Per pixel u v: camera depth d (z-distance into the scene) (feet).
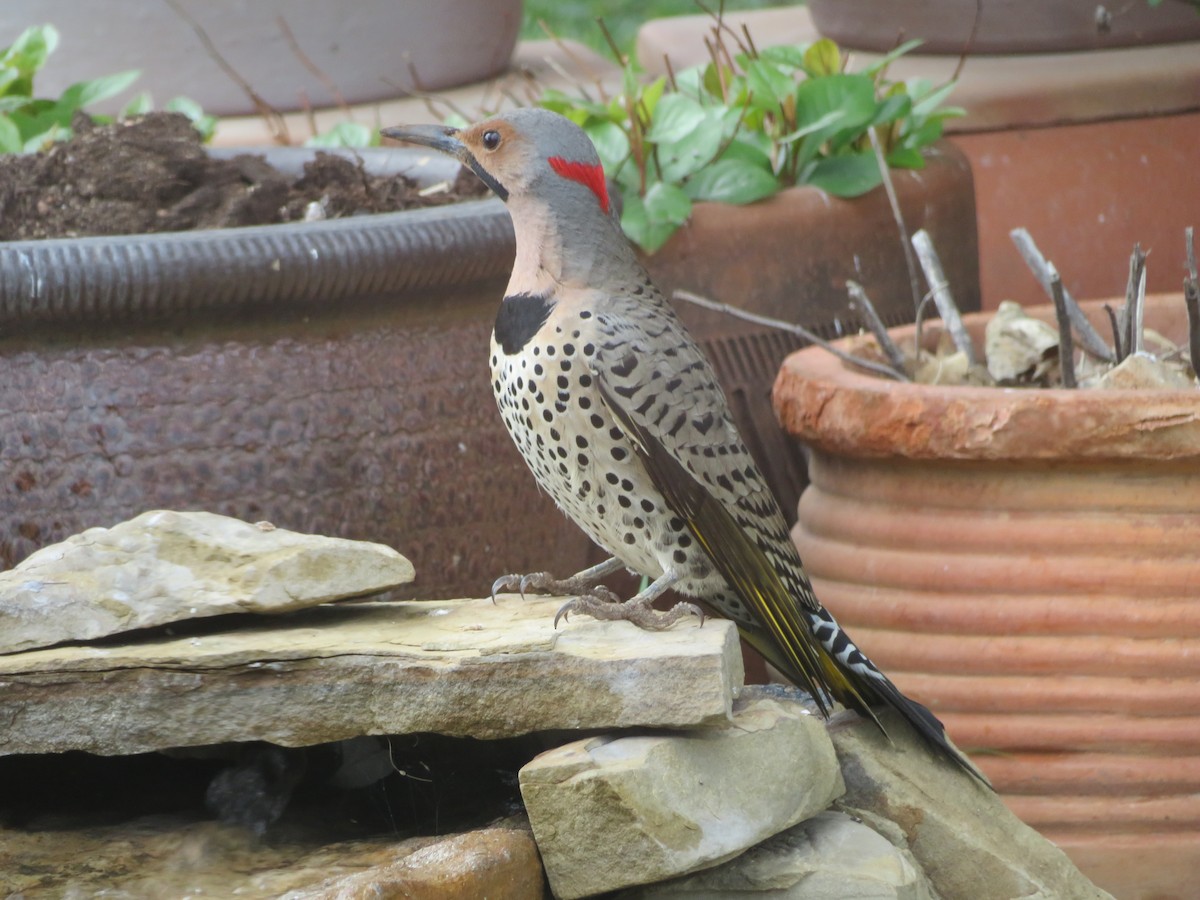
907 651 17.56
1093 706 16.94
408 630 13.85
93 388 17.01
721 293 23.95
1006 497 17.22
